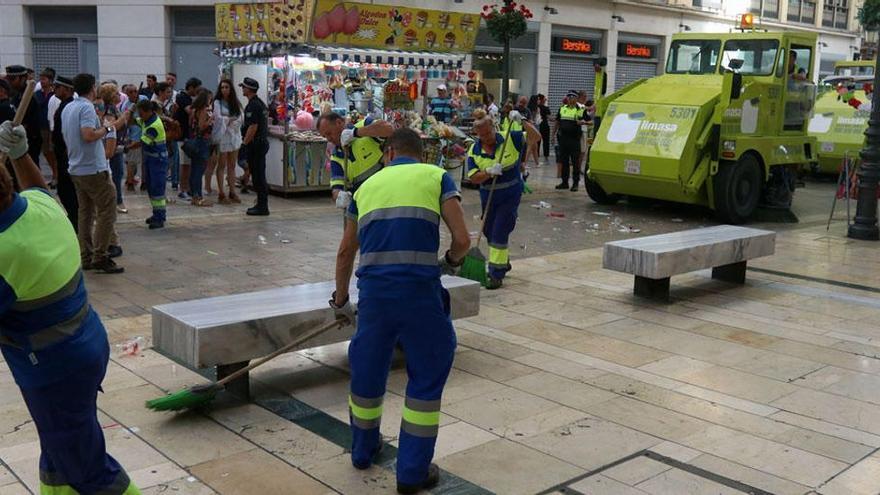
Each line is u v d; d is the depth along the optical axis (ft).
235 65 47.32
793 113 45.70
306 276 27.53
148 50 68.85
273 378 18.20
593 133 50.19
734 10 101.55
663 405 17.16
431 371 12.96
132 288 25.39
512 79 80.48
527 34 80.02
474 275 26.09
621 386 18.22
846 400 17.70
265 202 38.75
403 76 48.83
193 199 40.52
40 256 9.89
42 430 10.57
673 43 47.62
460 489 13.28
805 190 58.59
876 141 37.52
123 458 14.07
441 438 15.24
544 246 34.55
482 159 26.03
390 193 12.92
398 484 13.01
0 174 9.68
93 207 27.30
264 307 16.96
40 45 71.67
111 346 19.85
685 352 20.74
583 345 21.11
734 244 26.58
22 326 10.02
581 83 86.63
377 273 12.73
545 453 14.70
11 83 40.29
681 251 24.76
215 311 16.57
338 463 14.11
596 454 14.71
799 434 15.84
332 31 44.62
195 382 17.61
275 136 44.24
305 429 15.51
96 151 25.86
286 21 44.70
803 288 28.04
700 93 41.88
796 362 20.16
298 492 13.05
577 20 83.66
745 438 15.58
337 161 21.97
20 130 11.05
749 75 45.06
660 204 47.88
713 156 41.11
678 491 13.37
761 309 25.09
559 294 26.37
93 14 70.23
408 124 47.01
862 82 63.21
